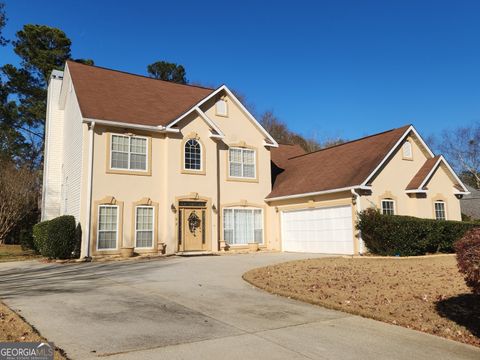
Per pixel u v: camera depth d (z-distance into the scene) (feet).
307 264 51.62
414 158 72.95
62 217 62.69
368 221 61.21
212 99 78.43
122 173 66.54
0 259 69.67
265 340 22.72
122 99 73.10
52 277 44.75
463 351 21.86
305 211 75.05
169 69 154.51
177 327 24.67
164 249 68.44
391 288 36.88
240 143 80.28
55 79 89.61
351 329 25.40
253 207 80.23
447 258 55.98
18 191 92.94
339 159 77.92
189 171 72.28
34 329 23.21
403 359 20.52
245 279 42.11
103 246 63.72
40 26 127.24
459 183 75.36
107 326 24.40
